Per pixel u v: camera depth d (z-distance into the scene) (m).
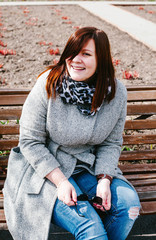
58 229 2.54
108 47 1.75
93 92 1.81
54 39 6.25
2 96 2.45
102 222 1.88
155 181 2.46
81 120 1.85
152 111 2.73
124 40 6.46
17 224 1.87
